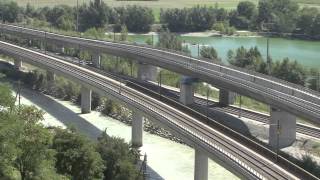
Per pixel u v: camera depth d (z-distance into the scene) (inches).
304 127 5423.2
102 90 5994.1
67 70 6993.1
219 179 4488.2
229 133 4488.2
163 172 4655.5
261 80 5526.6
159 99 5753.0
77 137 3690.9
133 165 4074.8
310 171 4180.6
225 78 5792.3
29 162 3031.5
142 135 5359.3
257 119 5723.4
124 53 7800.2
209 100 6628.9
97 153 3757.4
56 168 3479.3
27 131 3078.2
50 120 6205.7
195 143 4200.3
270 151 3988.7
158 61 6998.0
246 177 3540.8
